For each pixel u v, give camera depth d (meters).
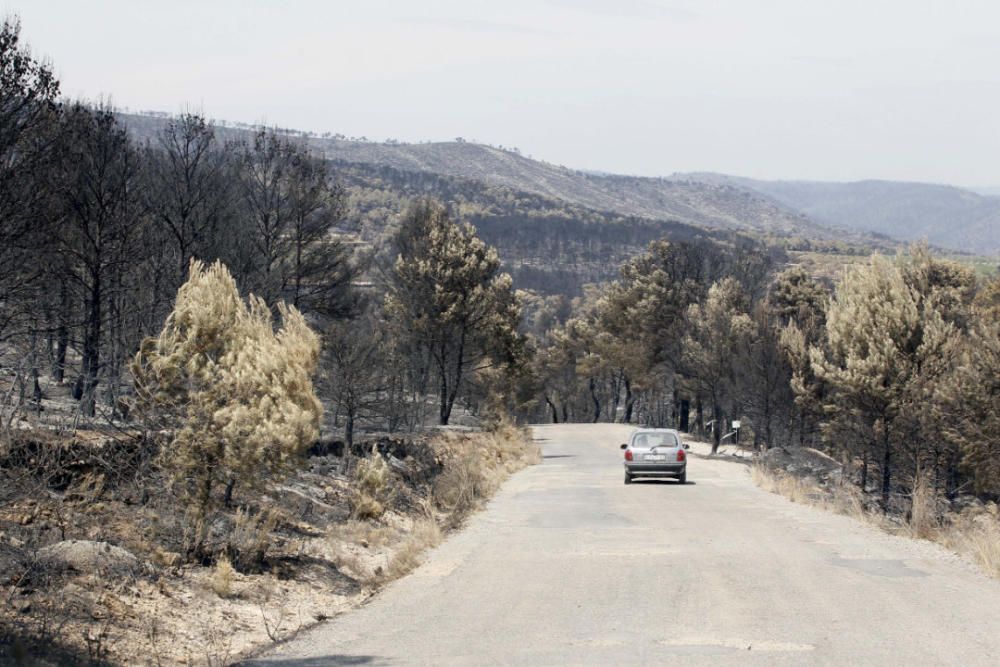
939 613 10.25
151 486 13.27
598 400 133.00
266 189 37.00
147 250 30.20
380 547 15.78
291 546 13.76
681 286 85.62
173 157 31.67
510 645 9.05
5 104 19.66
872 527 18.75
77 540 10.63
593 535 17.69
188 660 8.43
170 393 12.60
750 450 61.78
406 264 54.91
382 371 39.53
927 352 36.72
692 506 23.23
